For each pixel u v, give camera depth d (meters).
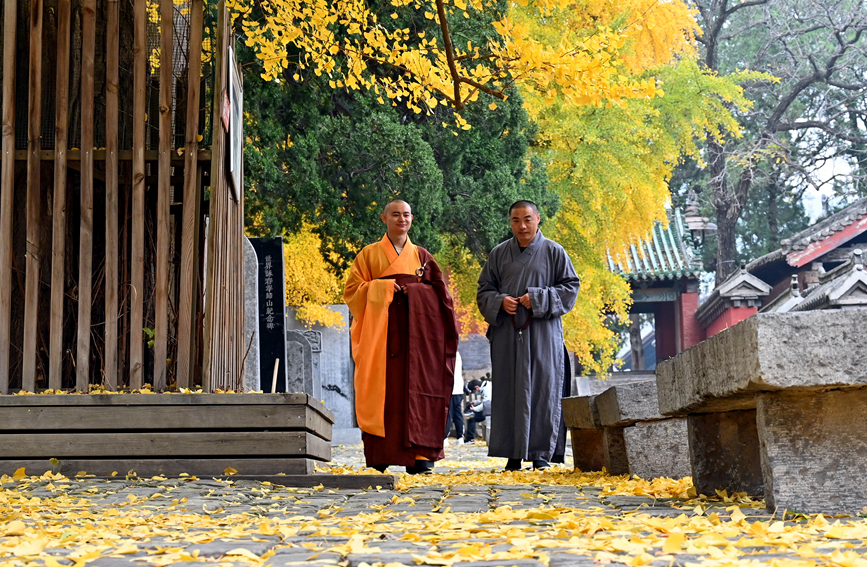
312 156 30.59
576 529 7.30
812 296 55.16
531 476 14.73
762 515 8.11
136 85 13.66
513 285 17.05
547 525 7.79
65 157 13.56
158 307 13.30
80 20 14.87
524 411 16.47
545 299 16.59
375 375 15.54
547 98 15.68
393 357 15.63
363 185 31.73
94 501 10.14
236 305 15.97
